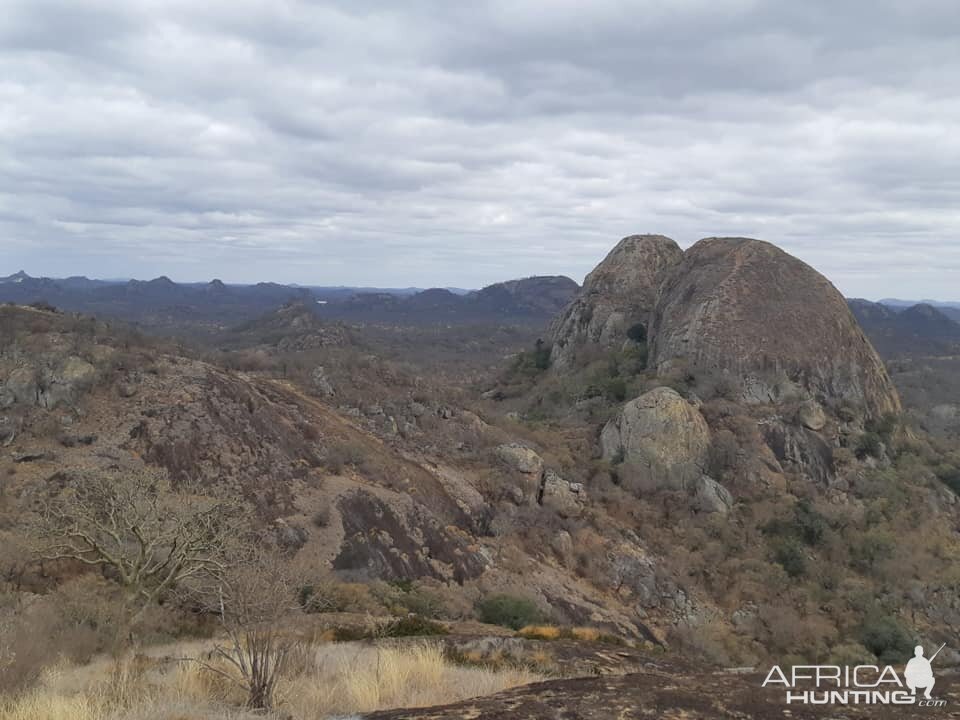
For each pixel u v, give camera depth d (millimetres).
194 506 16641
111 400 25812
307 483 26016
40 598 13852
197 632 13742
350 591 18250
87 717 6324
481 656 11305
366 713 6609
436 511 28656
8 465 21219
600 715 6164
